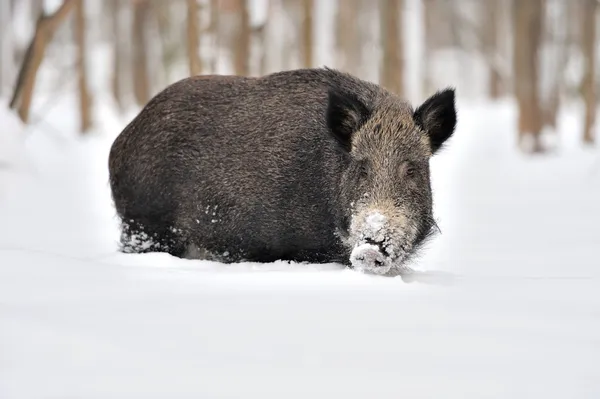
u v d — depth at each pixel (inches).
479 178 2209.6
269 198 765.3
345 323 481.1
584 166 2335.1
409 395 366.3
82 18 3176.7
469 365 409.4
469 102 4881.9
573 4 4266.7
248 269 693.9
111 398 352.2
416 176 716.0
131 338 437.4
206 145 784.3
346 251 731.4
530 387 378.3
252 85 797.9
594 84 3031.5
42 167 2154.3
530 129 2763.3
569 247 1089.4
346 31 4180.6
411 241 697.0
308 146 757.3
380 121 727.7
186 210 792.9
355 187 711.1
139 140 807.1
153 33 4515.3
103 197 1742.1
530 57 2775.6
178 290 563.8
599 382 386.0
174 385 370.0
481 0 5295.3
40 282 573.6
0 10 3494.1
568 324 494.3
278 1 4372.5
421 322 490.0
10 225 1309.1
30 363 392.8
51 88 4092.0
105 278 597.9
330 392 367.6
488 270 869.2
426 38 4842.5
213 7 1916.8
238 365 399.2
